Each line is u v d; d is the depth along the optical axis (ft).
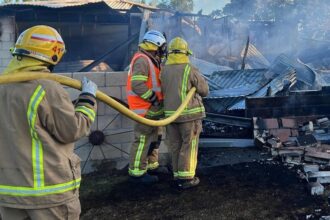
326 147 17.94
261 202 13.33
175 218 12.46
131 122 16.70
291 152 16.99
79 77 15.99
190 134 14.43
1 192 7.34
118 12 39.70
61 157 7.43
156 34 14.61
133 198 13.99
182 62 14.47
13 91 7.22
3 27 36.78
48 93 7.15
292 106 21.06
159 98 14.83
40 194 7.22
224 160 17.42
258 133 19.75
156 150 16.03
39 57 7.43
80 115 7.55
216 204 13.30
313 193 13.65
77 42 40.14
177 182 14.83
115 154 16.74
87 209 13.25
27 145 7.19
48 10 37.63
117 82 16.38
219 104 23.44
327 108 21.33
